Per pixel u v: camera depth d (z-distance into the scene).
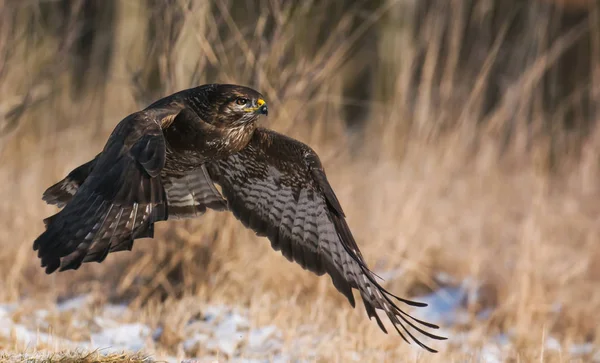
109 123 17.47
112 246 7.05
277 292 12.60
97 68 18.69
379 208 15.11
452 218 16.06
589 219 16.72
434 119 17.00
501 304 13.45
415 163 15.89
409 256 14.41
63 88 17.88
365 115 22.89
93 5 19.39
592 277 14.77
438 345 11.61
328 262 8.80
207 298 12.05
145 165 7.07
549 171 19.55
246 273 12.43
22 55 15.38
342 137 16.34
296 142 8.84
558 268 14.23
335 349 10.24
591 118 19.61
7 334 9.82
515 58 19.42
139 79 12.79
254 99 8.49
